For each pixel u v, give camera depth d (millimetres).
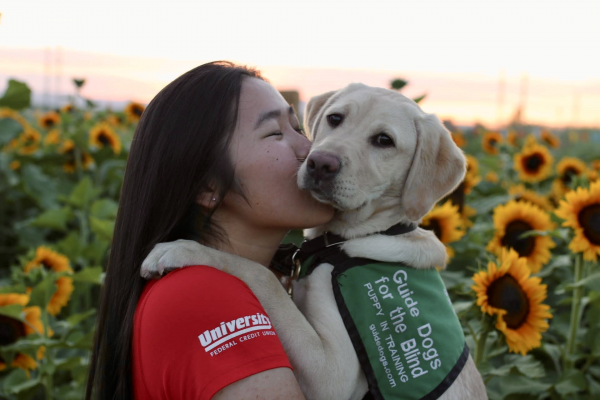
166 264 1706
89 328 3670
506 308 2500
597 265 3062
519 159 5520
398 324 1975
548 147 7711
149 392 1488
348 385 1991
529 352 3230
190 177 1739
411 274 2117
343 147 2248
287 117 2037
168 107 1782
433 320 2006
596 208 2898
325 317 2066
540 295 2508
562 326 3277
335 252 2232
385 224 2395
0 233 5195
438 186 2465
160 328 1478
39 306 2771
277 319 1890
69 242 3742
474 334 2576
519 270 2545
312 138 2693
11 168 5699
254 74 1991
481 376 2459
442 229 3373
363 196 2256
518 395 2779
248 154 1801
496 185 5938
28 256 3420
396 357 1938
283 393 1436
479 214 4711
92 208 4242
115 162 5707
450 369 1950
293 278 2342
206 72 1851
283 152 1883
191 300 1504
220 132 1753
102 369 1777
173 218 1765
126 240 1810
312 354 1896
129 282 1780
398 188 2436
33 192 5191
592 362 3285
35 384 2727
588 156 10539
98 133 5805
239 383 1402
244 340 1465
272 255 2129
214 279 1595
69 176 6242
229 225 1942
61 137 6762
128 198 1821
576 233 2939
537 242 3328
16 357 2848
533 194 4734
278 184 1857
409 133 2441
